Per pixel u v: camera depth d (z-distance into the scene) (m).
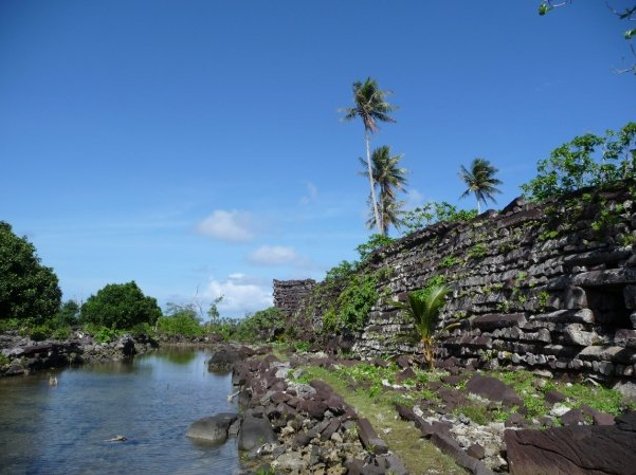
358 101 38.03
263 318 46.12
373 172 41.25
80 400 16.78
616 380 8.52
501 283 12.36
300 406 11.34
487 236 13.55
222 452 10.35
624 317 9.31
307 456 8.75
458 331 13.59
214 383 22.03
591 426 5.21
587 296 9.46
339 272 29.00
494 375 10.88
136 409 15.40
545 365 10.26
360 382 12.76
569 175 11.32
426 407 9.20
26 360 24.55
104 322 46.78
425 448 7.27
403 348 17.42
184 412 15.00
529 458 5.71
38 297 30.86
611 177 10.53
